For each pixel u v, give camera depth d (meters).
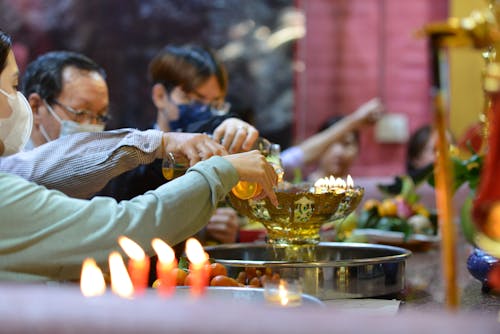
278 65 6.42
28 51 6.06
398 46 6.68
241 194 2.11
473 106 6.50
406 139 6.68
